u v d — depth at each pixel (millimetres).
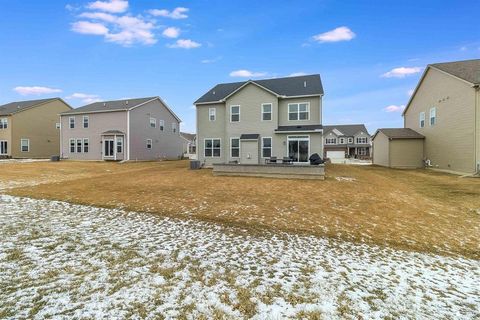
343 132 61969
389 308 3305
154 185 12422
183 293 3508
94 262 4387
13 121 32031
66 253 4738
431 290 3791
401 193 10891
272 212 7898
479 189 11789
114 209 8234
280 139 19438
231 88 23188
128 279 3840
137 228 6352
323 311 3189
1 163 24312
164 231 6160
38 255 4613
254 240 5695
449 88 19219
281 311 3166
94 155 29391
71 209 8156
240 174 15312
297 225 6773
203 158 22000
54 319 2879
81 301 3246
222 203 8938
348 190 11273
